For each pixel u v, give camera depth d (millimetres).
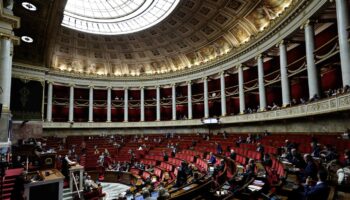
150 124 31141
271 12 17578
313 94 12930
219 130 24391
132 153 22031
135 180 17016
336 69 14797
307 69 13438
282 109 15195
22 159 12305
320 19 13250
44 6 15844
